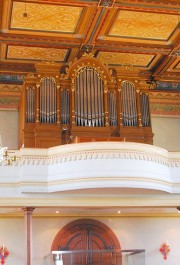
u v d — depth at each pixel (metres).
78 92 13.71
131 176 11.12
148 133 13.99
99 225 13.92
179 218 14.52
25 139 13.19
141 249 13.60
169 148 15.96
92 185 10.95
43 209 12.57
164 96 16.30
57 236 13.55
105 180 10.99
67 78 13.87
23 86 13.91
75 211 13.47
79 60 13.92
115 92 14.13
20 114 14.58
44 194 11.50
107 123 13.62
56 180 11.30
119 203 11.89
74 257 13.46
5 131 14.88
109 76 14.11
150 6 11.51
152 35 13.26
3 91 15.14
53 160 11.53
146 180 11.27
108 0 11.20
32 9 11.70
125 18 12.24
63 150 11.42
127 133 13.78
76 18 12.24
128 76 14.34
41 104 13.49
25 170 11.42
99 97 13.80
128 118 13.95
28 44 13.31
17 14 11.92
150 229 14.21
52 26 12.62
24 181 11.32
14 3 11.37
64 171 11.27
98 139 12.99
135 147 11.39
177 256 14.16
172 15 12.09
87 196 11.76
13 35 12.85
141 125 13.97
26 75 14.54
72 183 11.11
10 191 11.38
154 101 16.22
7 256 13.15
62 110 13.62
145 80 15.73
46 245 13.44
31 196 11.41
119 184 10.99
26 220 11.45
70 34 13.07
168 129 16.16
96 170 11.05
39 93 13.58
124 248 13.88
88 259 13.51
